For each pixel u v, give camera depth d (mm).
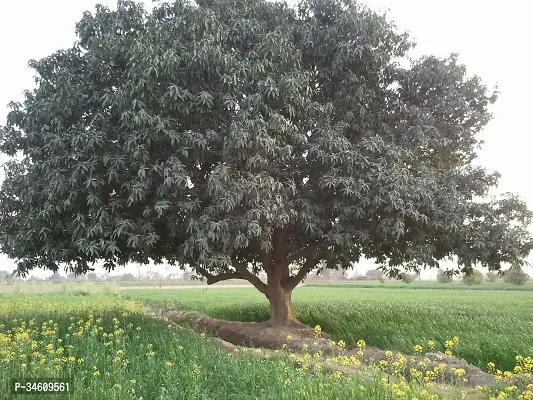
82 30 12031
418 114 12773
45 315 13969
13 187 10930
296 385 6633
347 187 10875
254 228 9922
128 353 8320
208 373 7648
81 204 10602
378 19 12367
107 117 10602
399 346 11812
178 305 26703
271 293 14852
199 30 10547
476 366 10164
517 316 18828
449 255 13156
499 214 13008
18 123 12086
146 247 10234
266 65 10703
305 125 11961
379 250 13438
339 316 16938
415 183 11266
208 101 10047
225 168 9695
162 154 10375
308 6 13062
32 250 10906
